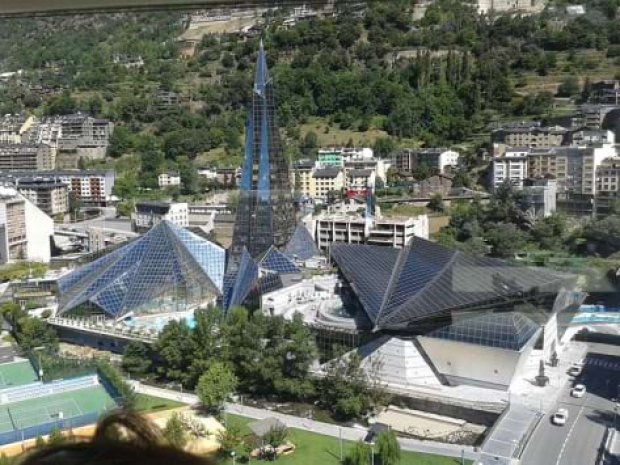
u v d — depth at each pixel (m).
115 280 155.75
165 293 155.12
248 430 106.25
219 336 129.00
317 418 114.50
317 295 155.50
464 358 121.56
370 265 142.00
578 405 115.81
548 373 129.88
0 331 161.50
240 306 141.50
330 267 176.12
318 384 120.12
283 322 125.06
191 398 122.44
